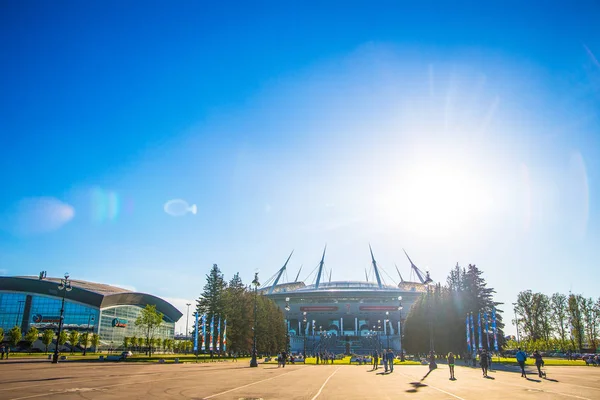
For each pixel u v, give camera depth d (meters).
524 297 117.44
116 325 157.62
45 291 151.75
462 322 92.50
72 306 151.00
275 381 34.50
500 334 97.31
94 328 148.62
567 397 23.05
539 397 23.11
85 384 27.92
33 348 127.56
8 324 149.00
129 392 23.77
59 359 69.25
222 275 106.38
